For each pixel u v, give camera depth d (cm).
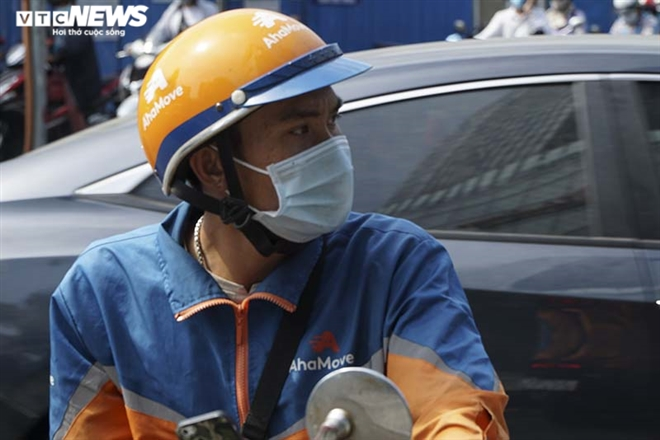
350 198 408
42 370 698
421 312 392
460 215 714
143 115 412
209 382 404
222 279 421
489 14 3391
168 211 732
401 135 729
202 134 391
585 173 714
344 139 409
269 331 404
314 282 407
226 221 402
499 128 728
